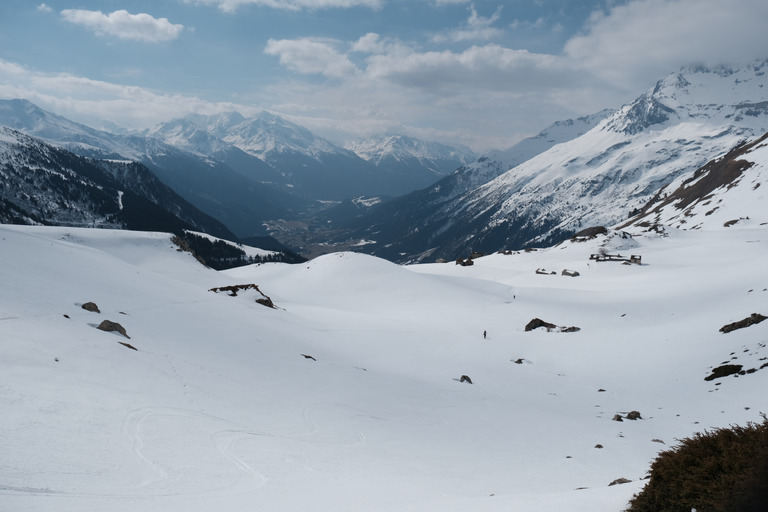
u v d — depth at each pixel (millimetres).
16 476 16516
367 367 57062
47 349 30688
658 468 13438
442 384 53062
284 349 53125
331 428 31953
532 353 67562
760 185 191750
